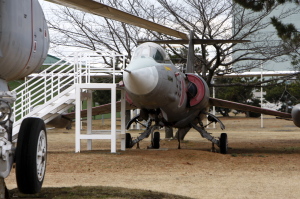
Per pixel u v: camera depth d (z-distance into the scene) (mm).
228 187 10414
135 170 13344
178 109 17844
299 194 9555
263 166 14664
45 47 7637
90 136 17391
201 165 14695
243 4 21641
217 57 25297
